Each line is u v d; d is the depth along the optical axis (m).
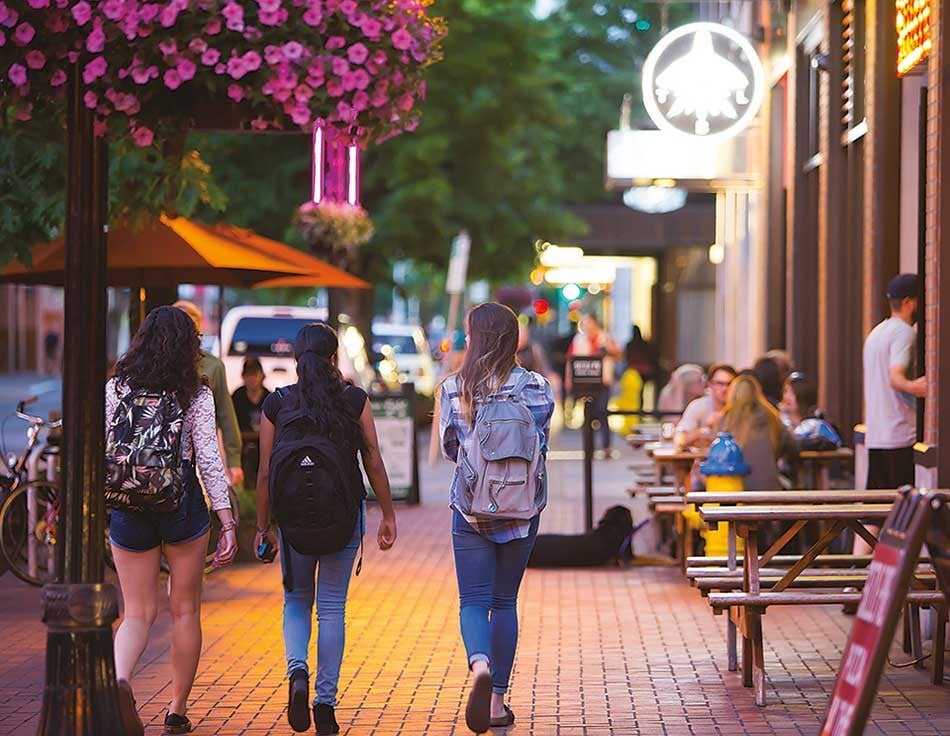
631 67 46.47
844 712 6.98
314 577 9.68
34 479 16.56
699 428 17.55
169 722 9.67
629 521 17.56
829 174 19.72
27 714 10.25
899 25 15.18
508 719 9.91
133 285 17.86
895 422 13.86
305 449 9.35
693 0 26.64
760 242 24.81
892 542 7.02
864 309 17.28
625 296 65.81
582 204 44.81
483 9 35.31
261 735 9.66
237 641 12.88
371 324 36.56
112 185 15.30
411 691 10.94
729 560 11.14
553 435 44.75
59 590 7.99
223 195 17.05
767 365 18.03
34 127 9.37
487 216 36.56
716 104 22.53
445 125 35.62
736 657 11.64
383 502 9.79
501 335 9.50
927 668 11.61
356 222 27.23
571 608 14.60
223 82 7.73
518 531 9.43
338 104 7.81
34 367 87.94
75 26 7.70
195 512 9.32
